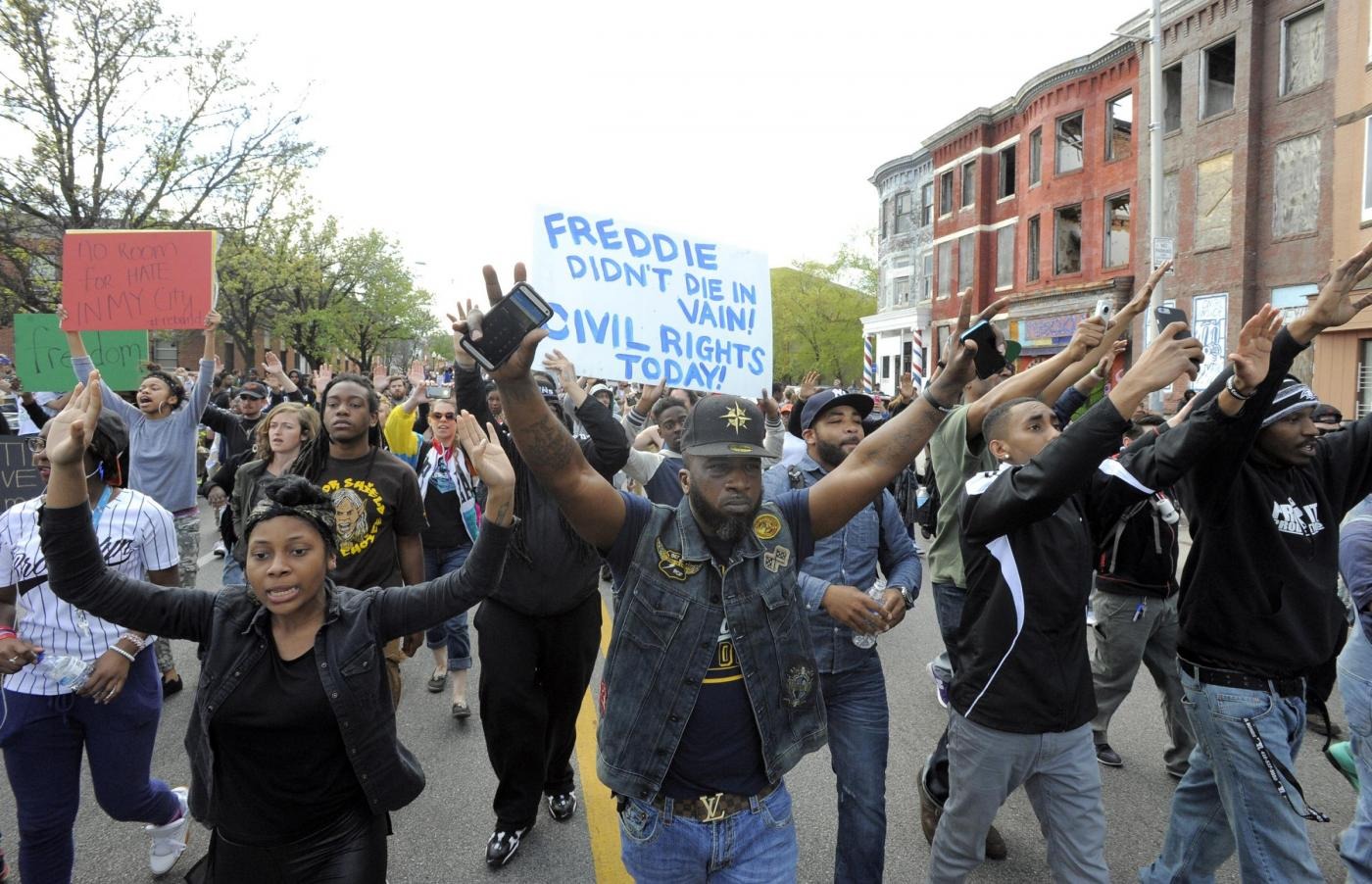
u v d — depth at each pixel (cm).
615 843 389
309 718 232
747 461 217
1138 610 439
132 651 302
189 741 240
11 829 396
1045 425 321
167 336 2492
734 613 220
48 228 1666
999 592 289
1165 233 2306
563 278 470
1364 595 317
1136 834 391
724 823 224
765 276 528
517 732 371
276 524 229
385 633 245
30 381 714
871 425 523
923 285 3609
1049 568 287
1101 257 2612
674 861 226
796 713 228
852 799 312
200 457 1407
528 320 200
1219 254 2120
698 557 220
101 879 352
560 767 410
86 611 232
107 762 309
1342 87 1809
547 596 375
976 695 291
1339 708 550
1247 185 2033
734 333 516
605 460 412
